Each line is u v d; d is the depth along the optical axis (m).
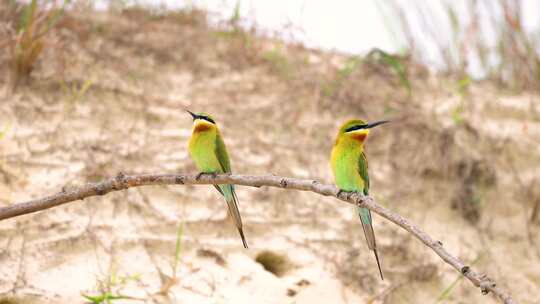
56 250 9.38
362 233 11.63
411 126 14.20
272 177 7.08
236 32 15.70
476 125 15.13
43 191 10.33
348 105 14.83
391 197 12.68
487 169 13.65
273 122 13.87
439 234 12.26
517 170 14.22
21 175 10.51
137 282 9.26
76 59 13.26
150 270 9.59
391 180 13.14
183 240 10.30
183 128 12.89
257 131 13.48
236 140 13.05
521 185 13.70
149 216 10.54
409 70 16.75
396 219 6.16
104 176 11.01
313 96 14.84
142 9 16.28
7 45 12.38
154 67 14.52
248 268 10.22
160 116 12.99
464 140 14.42
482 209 13.20
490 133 14.95
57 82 12.69
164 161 11.81
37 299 8.50
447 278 11.27
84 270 9.23
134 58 14.52
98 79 13.27
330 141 13.73
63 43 12.62
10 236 9.32
